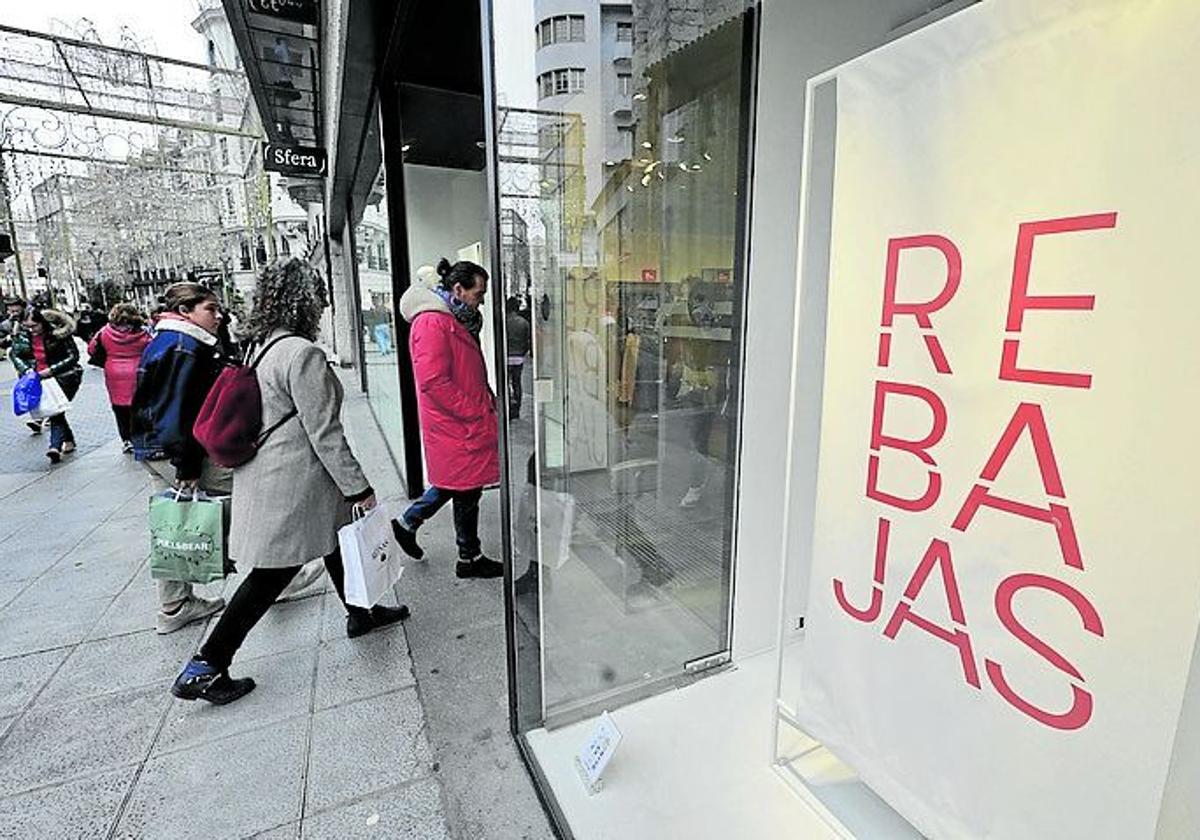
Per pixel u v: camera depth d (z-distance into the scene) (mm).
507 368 1680
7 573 2975
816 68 1841
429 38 2941
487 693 2018
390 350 4633
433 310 2652
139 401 2309
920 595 1155
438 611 2543
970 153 950
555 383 1862
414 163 4340
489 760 1729
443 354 2615
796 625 2238
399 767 1704
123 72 9594
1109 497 837
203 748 1779
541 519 1836
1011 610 994
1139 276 769
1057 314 864
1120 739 874
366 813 1555
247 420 1934
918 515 1135
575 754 1730
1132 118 752
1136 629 833
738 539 2064
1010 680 1013
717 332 2020
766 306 1936
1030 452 927
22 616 2551
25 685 2082
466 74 3309
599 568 2051
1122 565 835
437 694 2012
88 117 10320
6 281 26391
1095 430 841
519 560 1742
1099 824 918
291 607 2586
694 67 1905
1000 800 1059
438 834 1493
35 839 1486
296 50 4512
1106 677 877
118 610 2600
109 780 1663
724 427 2049
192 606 2471
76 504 4059
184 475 2207
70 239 25406
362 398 8164
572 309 1876
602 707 1918
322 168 6449
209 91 11016
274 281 2039
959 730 1117
